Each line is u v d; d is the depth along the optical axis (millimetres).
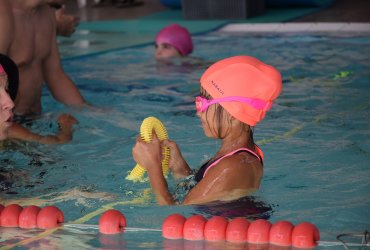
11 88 6609
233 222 4512
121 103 8867
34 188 5738
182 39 12141
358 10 16609
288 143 6867
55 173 6148
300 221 4820
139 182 5793
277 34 14383
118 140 7223
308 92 9086
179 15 17781
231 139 5141
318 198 5289
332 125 7512
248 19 16234
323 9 17188
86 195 5512
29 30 8148
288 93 9055
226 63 5020
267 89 4914
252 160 5078
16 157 6609
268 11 17500
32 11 8203
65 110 8508
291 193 5410
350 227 4695
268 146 6770
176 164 5617
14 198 5500
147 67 11422
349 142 6859
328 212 4988
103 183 5820
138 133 7492
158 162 5254
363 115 7887
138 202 5273
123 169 6211
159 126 5547
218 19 16578
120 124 7863
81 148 6957
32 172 6176
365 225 4727
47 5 8523
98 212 5102
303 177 5816
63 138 7254
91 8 19797
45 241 4578
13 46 7984
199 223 4555
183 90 9609
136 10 19125
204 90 5062
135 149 5277
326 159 6320
